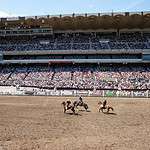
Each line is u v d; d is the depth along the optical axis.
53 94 53.03
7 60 73.69
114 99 46.88
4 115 29.25
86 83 61.03
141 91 55.94
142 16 73.69
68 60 71.94
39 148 16.97
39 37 82.75
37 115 29.78
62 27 81.44
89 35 82.19
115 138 20.06
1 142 18.27
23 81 63.41
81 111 33.53
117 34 81.56
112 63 71.94
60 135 20.67
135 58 72.38
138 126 24.69
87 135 20.88
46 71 68.88
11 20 78.38
